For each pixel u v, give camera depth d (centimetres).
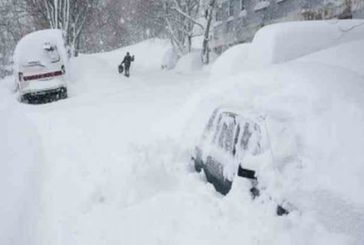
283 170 386
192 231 431
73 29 2817
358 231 296
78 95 1698
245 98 580
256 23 2312
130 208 526
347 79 483
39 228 495
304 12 1731
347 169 351
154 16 3497
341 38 934
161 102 1324
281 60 922
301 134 417
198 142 588
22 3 3316
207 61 2789
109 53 4225
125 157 674
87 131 984
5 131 1010
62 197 583
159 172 598
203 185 531
